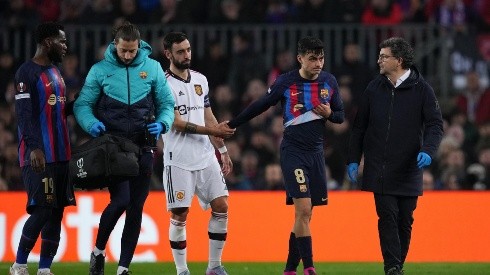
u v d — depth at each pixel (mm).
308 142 34281
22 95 32875
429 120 34156
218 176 35281
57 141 33500
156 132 33031
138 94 33156
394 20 62469
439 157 55438
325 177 34688
